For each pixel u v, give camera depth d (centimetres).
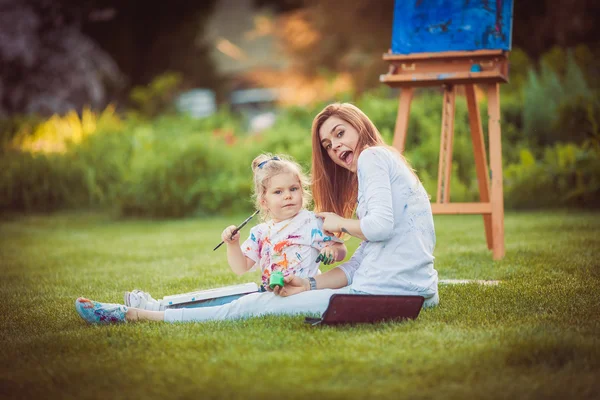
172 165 1075
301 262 381
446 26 572
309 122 1282
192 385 256
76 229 959
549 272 486
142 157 1099
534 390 242
